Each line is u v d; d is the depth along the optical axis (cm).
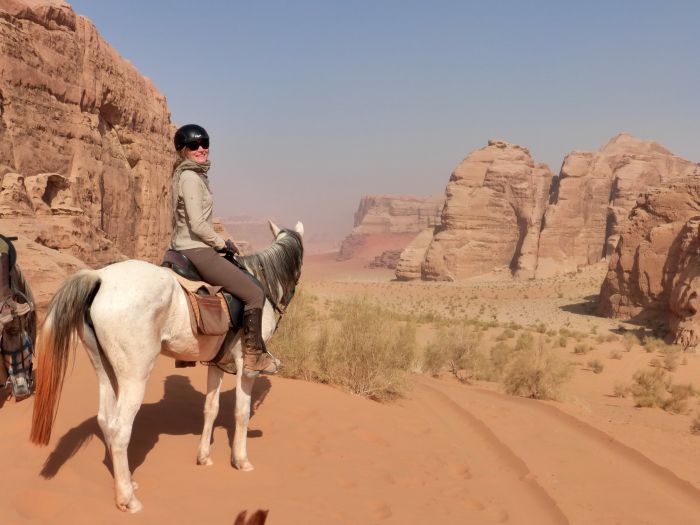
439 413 1195
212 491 533
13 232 2178
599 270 13950
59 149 3550
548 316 8600
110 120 4338
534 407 1480
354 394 1159
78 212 2756
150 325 460
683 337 4603
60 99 3647
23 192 2459
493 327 5088
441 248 17862
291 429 785
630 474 904
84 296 441
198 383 915
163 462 578
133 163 4641
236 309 543
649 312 7112
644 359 3547
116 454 456
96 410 658
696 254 5897
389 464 752
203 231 524
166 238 5069
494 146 18975
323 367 1209
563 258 17175
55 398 427
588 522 675
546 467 887
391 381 1235
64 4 3788
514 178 18150
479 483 769
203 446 586
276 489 569
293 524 500
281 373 1162
